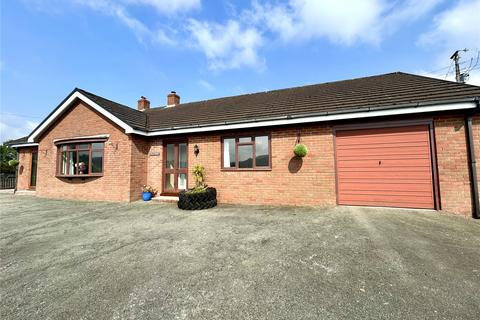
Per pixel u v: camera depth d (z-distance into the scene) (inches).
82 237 187.3
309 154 291.0
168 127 378.0
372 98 284.2
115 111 387.2
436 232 173.9
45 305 96.6
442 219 208.5
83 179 389.4
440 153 239.0
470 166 226.5
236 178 327.3
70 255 150.0
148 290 105.1
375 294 96.4
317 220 216.2
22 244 172.7
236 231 191.5
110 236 188.2
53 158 419.5
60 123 418.0
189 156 359.9
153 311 89.7
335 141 281.3
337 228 189.3
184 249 154.6
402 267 119.7
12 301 100.3
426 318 81.0
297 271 119.0
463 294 95.0
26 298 102.3
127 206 319.0
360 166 269.9
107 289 107.3
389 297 94.0
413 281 106.0
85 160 394.3
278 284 106.7
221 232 190.1
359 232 177.0
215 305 92.0
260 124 303.3
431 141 243.3
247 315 85.1
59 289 109.0
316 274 115.3
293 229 191.6
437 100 230.1
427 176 244.4
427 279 107.6
